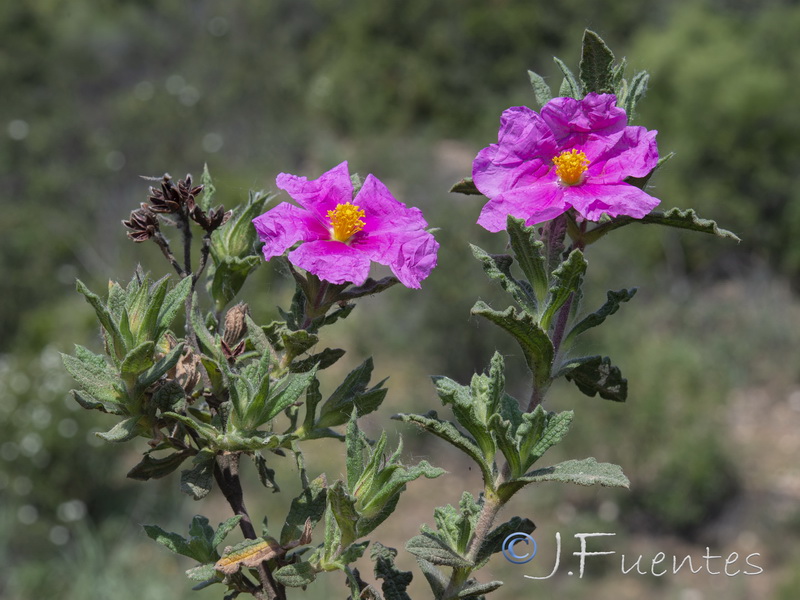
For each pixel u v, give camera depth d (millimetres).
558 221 1411
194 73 16672
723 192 12555
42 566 7805
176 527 8148
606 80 1422
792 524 8695
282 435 1392
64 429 8438
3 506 8188
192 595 7250
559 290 1323
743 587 8039
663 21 16984
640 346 10023
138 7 18031
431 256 1446
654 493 8820
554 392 9398
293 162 15922
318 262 1392
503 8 17719
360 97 17344
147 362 1348
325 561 1398
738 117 12539
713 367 10312
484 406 1384
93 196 12992
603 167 1383
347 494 1293
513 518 1417
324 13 18625
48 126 13781
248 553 1400
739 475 9164
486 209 1384
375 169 14461
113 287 1418
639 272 11938
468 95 17609
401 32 17984
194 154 14344
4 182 13031
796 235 12227
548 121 1394
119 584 7297
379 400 1507
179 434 1450
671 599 7895
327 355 1508
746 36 13852
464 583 1429
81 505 8273
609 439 8922
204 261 1489
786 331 11367
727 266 12508
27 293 11258
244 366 1526
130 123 14258
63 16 17250
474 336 10445
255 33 17984
